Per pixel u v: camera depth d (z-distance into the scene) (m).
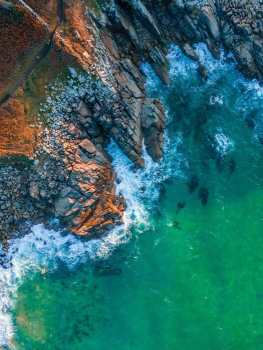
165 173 39.44
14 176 36.50
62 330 36.75
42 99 36.06
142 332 36.38
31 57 36.12
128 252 37.84
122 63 38.06
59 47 35.16
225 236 38.59
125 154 38.59
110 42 37.66
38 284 37.66
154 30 38.62
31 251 38.00
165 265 37.72
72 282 37.53
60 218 36.25
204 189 39.41
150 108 38.00
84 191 35.25
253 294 37.69
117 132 37.03
